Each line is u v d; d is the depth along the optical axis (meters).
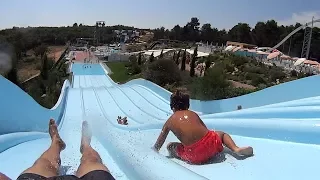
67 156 5.11
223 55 59.03
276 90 11.44
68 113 19.09
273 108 6.68
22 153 5.26
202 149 4.20
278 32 116.88
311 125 4.76
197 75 42.06
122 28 158.25
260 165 4.00
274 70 44.47
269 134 5.13
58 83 41.41
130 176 4.07
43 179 2.94
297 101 7.69
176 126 4.41
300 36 105.50
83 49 101.56
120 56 75.31
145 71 40.31
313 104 6.88
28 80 40.53
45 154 3.75
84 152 3.61
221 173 3.85
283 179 3.56
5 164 4.59
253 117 6.75
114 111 20.31
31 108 9.34
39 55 72.75
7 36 65.50
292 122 5.03
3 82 6.76
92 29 134.38
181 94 4.63
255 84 35.81
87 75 51.88
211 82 24.20
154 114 19.48
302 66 55.31
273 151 4.49
